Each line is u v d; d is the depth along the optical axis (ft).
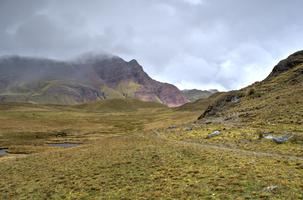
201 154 147.64
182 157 144.36
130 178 119.14
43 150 374.84
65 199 104.94
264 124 222.28
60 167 156.15
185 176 112.57
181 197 92.12
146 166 134.41
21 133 538.06
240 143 179.42
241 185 96.22
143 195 98.12
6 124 647.15
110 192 105.60
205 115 379.35
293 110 237.04
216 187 96.53
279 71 405.18
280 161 123.75
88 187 114.01
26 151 368.68
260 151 153.89
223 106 364.17
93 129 642.22
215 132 215.92
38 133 548.72
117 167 139.03
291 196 83.87
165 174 118.42
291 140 165.78
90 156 176.35
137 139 246.27
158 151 165.78
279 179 97.86
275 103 275.18
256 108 284.61
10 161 203.82
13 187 129.80
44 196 111.34
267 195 85.71
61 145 431.43
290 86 325.21
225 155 141.49
